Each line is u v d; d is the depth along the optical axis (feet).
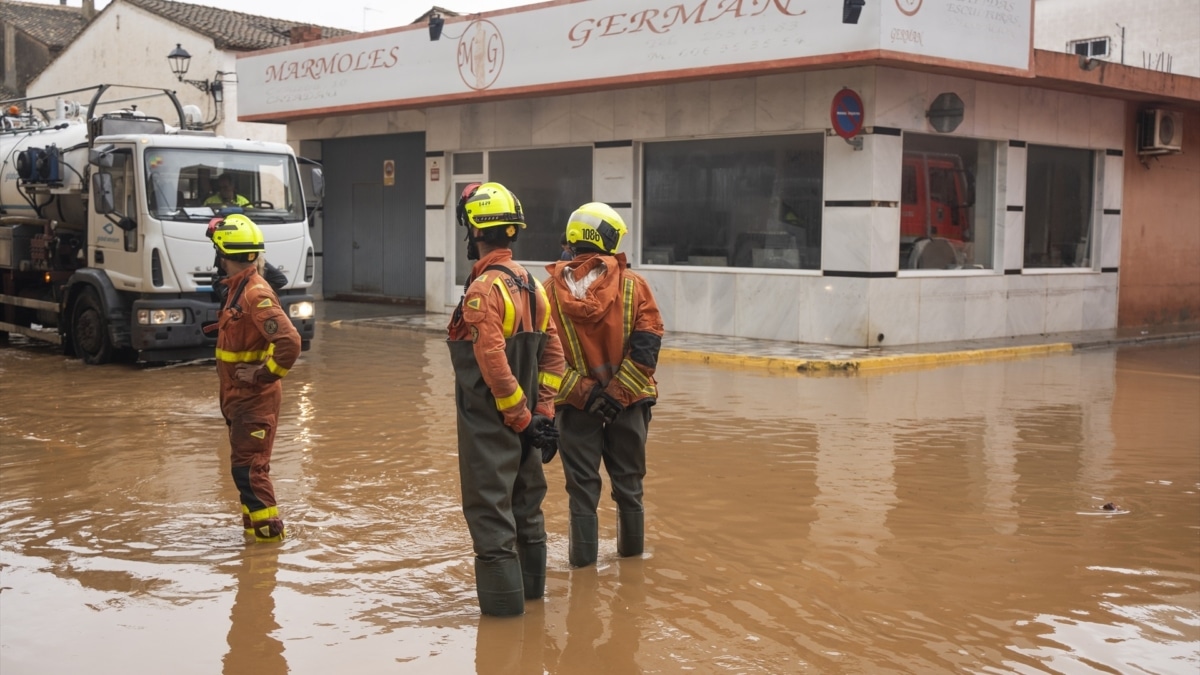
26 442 29.25
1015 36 48.80
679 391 38.14
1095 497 23.91
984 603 17.16
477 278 16.19
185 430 30.96
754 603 17.04
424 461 26.94
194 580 18.08
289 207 45.24
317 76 67.77
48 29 130.62
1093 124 58.39
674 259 55.16
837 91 47.93
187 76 95.35
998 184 53.83
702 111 52.65
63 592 17.52
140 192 41.73
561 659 14.82
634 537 19.35
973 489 24.48
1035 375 43.21
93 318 44.93
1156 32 83.41
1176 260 65.36
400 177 70.85
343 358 46.78
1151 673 14.58
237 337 19.72
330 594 17.44
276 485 24.52
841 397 37.06
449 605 16.96
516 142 60.70
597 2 52.60
